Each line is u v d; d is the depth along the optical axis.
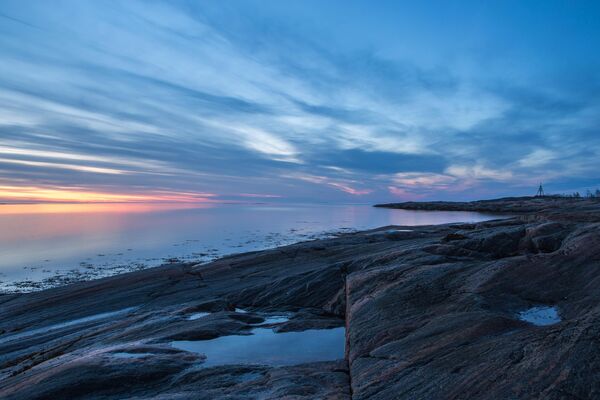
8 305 22.41
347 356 8.22
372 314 9.20
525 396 4.40
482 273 9.92
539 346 5.34
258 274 22.05
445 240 17.17
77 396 6.76
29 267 39.72
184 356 8.61
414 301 9.34
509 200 170.50
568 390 4.29
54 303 21.47
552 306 7.85
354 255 23.33
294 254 26.00
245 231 80.31
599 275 8.41
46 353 12.78
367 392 5.60
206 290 20.27
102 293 22.28
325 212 198.00
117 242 63.53
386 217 130.12
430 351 6.47
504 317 7.30
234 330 11.05
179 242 61.03
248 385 6.59
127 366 7.75
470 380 5.10
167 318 13.48
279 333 10.84
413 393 5.23
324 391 6.02
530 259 10.09
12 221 141.25
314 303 14.88
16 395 7.02
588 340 5.04
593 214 18.75
